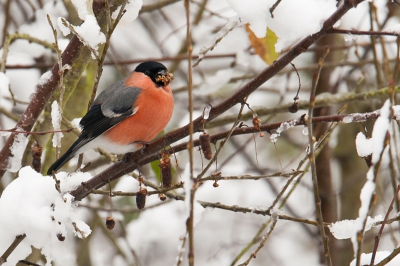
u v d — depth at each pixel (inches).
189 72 191.9
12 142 301.4
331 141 504.4
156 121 348.5
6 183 460.4
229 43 441.7
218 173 242.4
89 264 456.8
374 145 194.9
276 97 565.0
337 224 249.0
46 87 299.0
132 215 502.0
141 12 449.7
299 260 545.3
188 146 198.8
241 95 248.2
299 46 240.4
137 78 354.0
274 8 260.4
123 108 341.4
